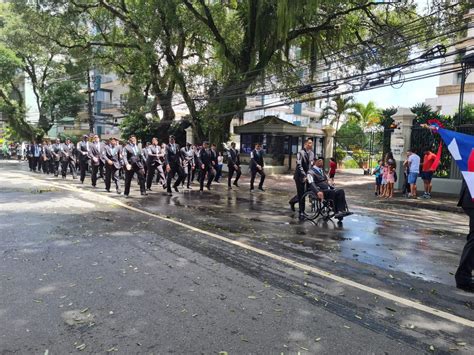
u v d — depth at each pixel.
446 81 26.00
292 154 25.42
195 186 15.72
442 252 6.43
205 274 4.95
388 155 13.56
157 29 19.34
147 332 3.45
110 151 12.77
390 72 13.30
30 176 18.44
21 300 4.08
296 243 6.65
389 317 3.83
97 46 24.48
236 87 19.94
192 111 22.47
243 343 3.28
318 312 3.91
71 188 13.65
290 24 16.64
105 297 4.19
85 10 21.11
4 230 7.15
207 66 23.41
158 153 13.91
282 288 4.53
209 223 8.17
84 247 6.09
